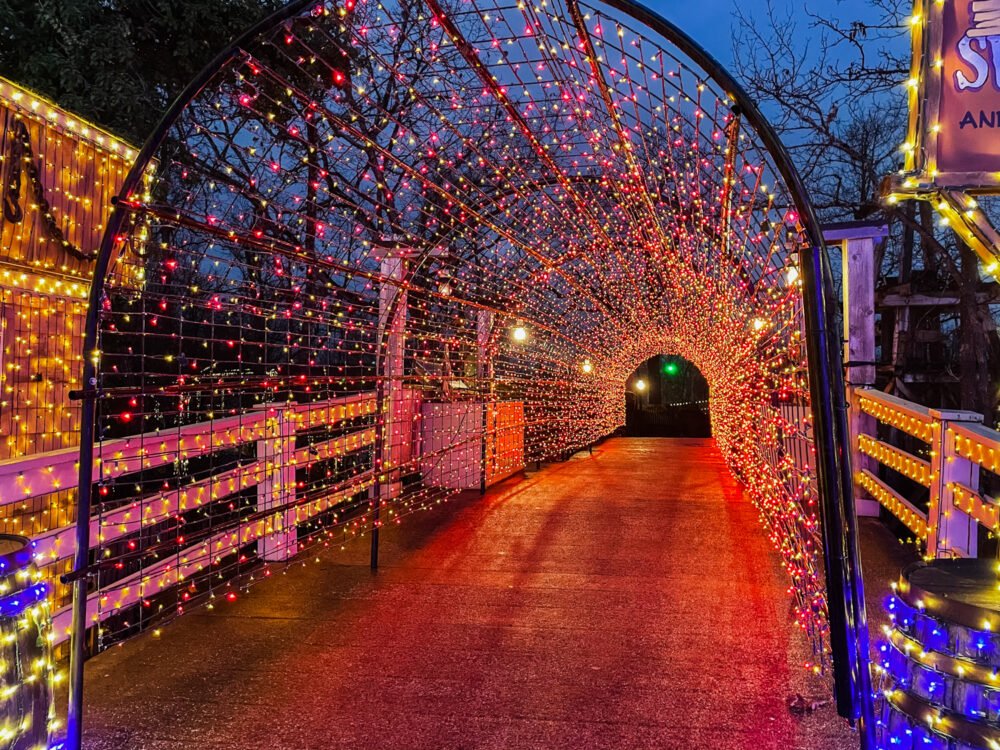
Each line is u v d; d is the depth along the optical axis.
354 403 6.87
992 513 3.82
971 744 1.82
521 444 11.19
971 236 2.35
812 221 2.57
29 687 2.26
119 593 3.92
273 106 7.67
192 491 4.56
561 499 8.59
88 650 3.88
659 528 6.84
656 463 12.46
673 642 3.90
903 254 12.96
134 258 4.98
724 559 5.65
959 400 12.14
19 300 4.21
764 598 4.64
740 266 5.80
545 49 3.46
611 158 5.39
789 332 4.77
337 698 3.26
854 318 7.34
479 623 4.25
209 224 3.36
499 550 6.04
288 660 3.71
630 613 4.39
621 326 12.95
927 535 4.91
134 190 2.86
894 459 5.94
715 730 2.93
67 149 4.61
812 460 4.33
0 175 4.05
